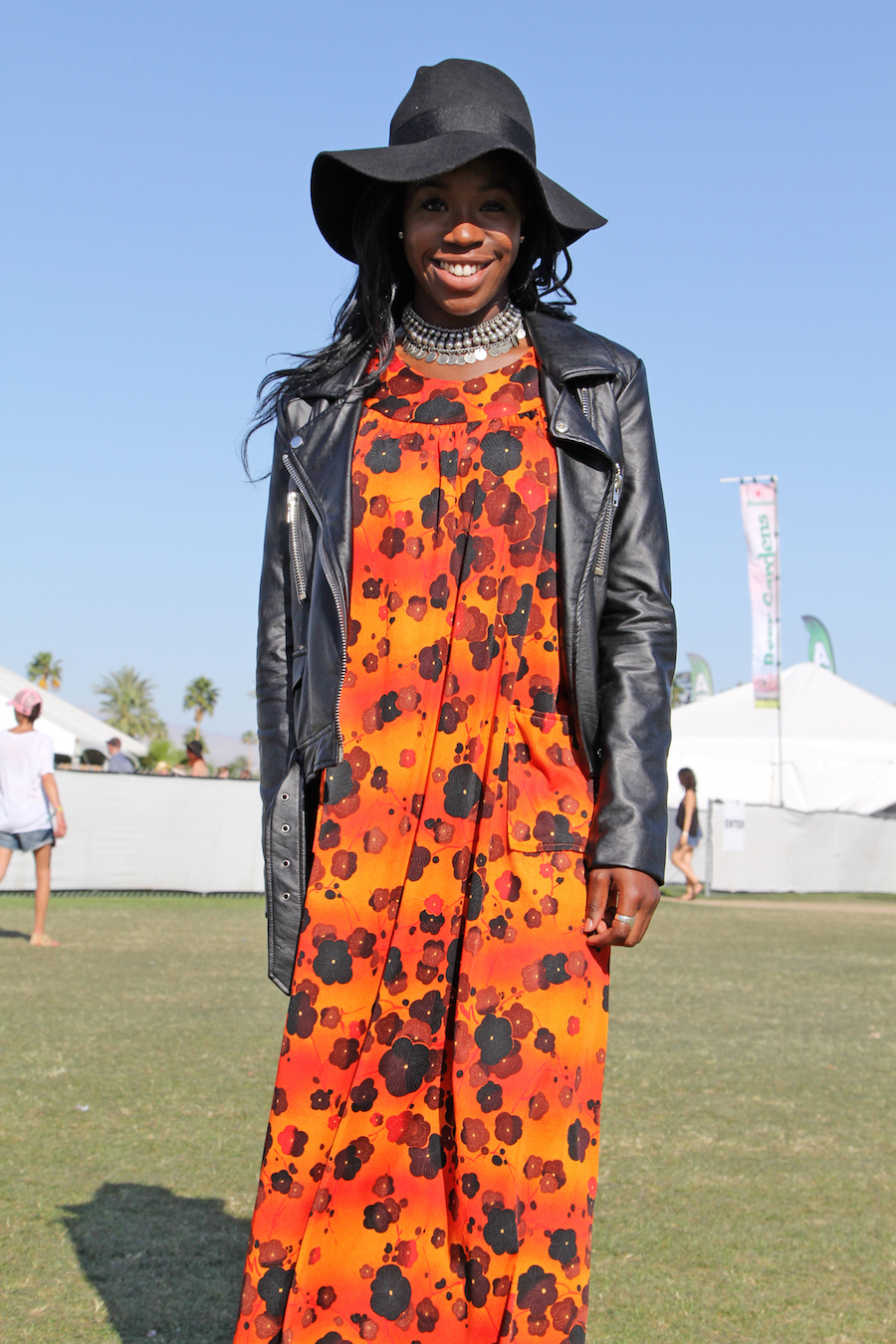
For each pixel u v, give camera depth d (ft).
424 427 6.61
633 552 6.67
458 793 6.29
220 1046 17.63
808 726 80.12
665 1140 13.88
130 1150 12.64
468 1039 6.10
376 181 6.79
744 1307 9.34
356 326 7.10
